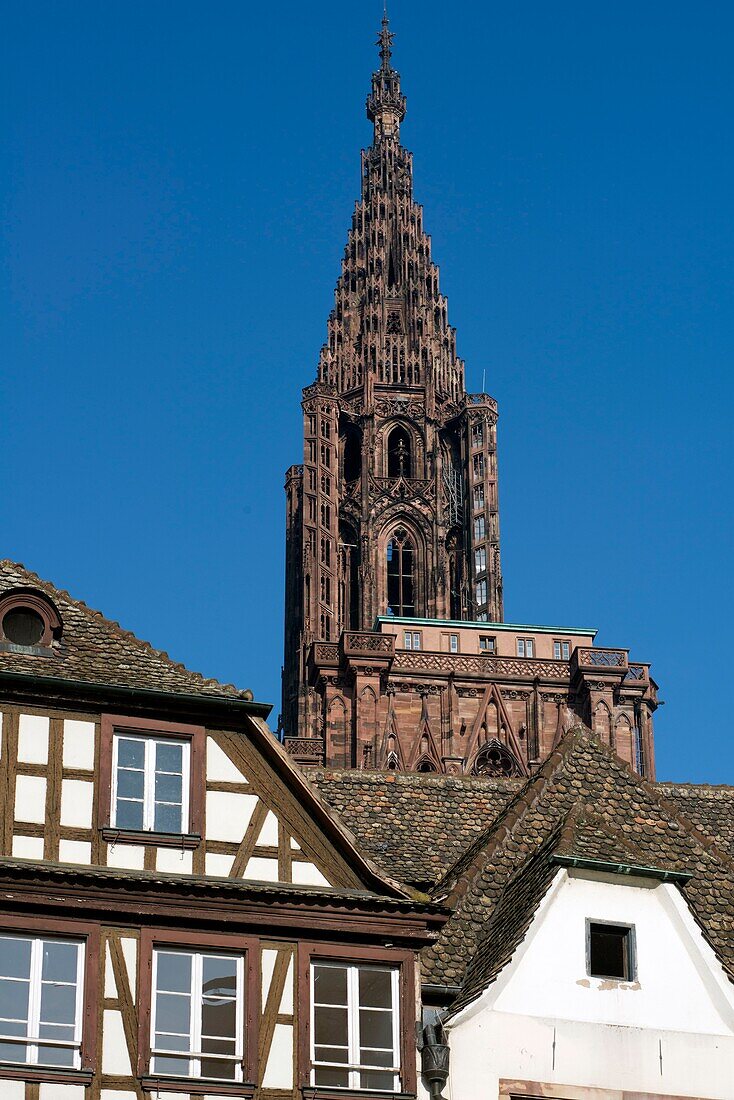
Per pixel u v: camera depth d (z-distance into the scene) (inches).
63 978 1499.8
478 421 7032.5
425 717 5541.3
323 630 6663.4
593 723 5497.1
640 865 1620.3
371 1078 1534.2
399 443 7076.8
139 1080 1481.3
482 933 1649.9
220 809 1593.3
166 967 1525.6
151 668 1673.2
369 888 1590.8
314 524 6766.7
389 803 1913.1
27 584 1740.9
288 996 1535.4
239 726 1624.0
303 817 1604.3
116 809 1579.7
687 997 1598.2
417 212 7657.5
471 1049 1549.0
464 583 6879.9
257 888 1545.3
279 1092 1507.1
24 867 1507.1
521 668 5595.5
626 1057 1569.9
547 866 1622.8
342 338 7322.8
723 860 1728.6
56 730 1583.4
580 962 1592.0
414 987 1561.3
